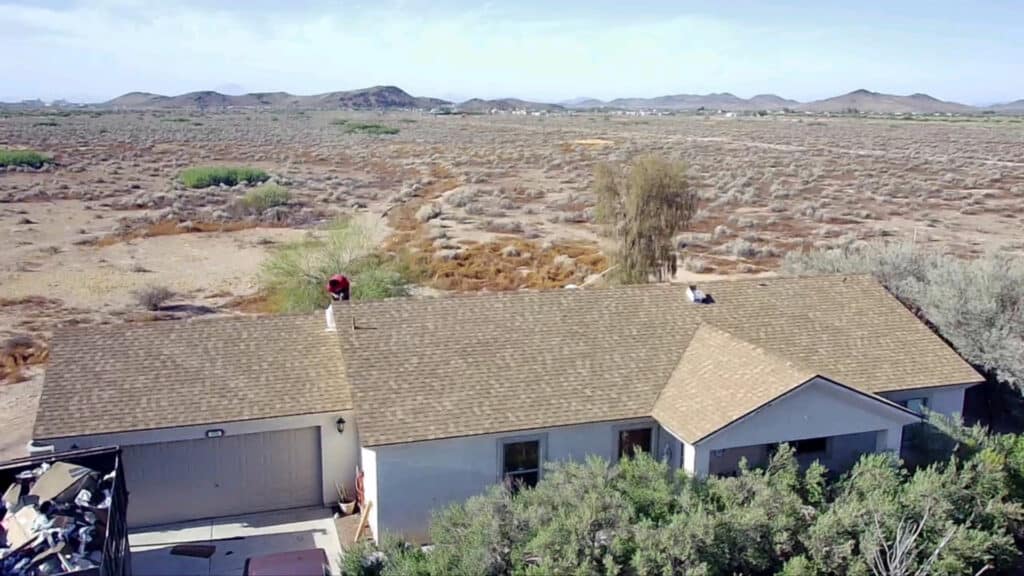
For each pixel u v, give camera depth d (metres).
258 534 15.88
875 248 27.52
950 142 124.75
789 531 12.81
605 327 18.55
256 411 16.14
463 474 15.42
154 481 16.17
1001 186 72.06
